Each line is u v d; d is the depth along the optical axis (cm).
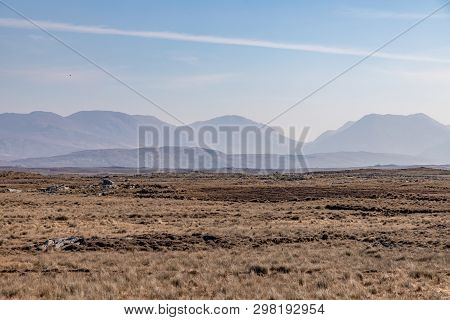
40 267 3023
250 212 6681
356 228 5000
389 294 2366
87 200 8356
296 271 2919
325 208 7312
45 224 5188
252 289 2394
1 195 9312
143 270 2911
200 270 2877
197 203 8106
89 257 3344
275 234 4522
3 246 3834
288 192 9350
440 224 5184
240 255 3475
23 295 2272
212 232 4594
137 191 9812
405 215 6538
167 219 5900
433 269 2909
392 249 3841
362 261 3216
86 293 2291
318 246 3966
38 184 13412
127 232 4688
